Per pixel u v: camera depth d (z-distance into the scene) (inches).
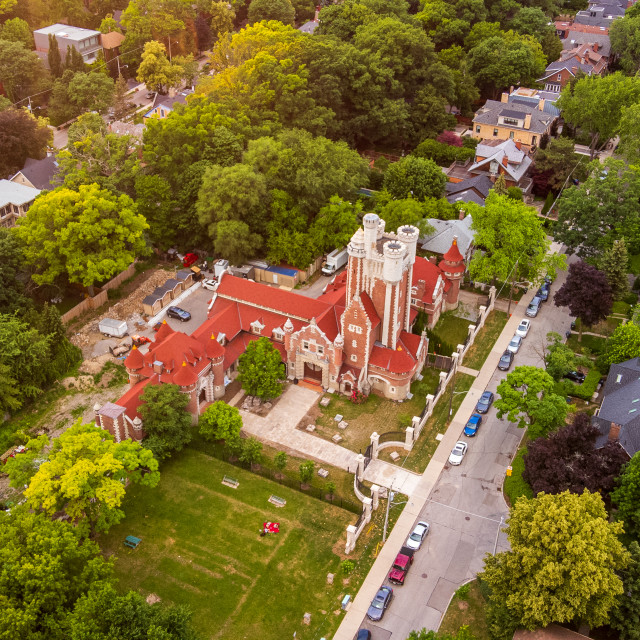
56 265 4510.3
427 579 3031.5
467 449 3703.3
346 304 3971.5
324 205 5191.9
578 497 2709.2
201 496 3385.8
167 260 5324.8
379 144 7126.0
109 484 2925.7
